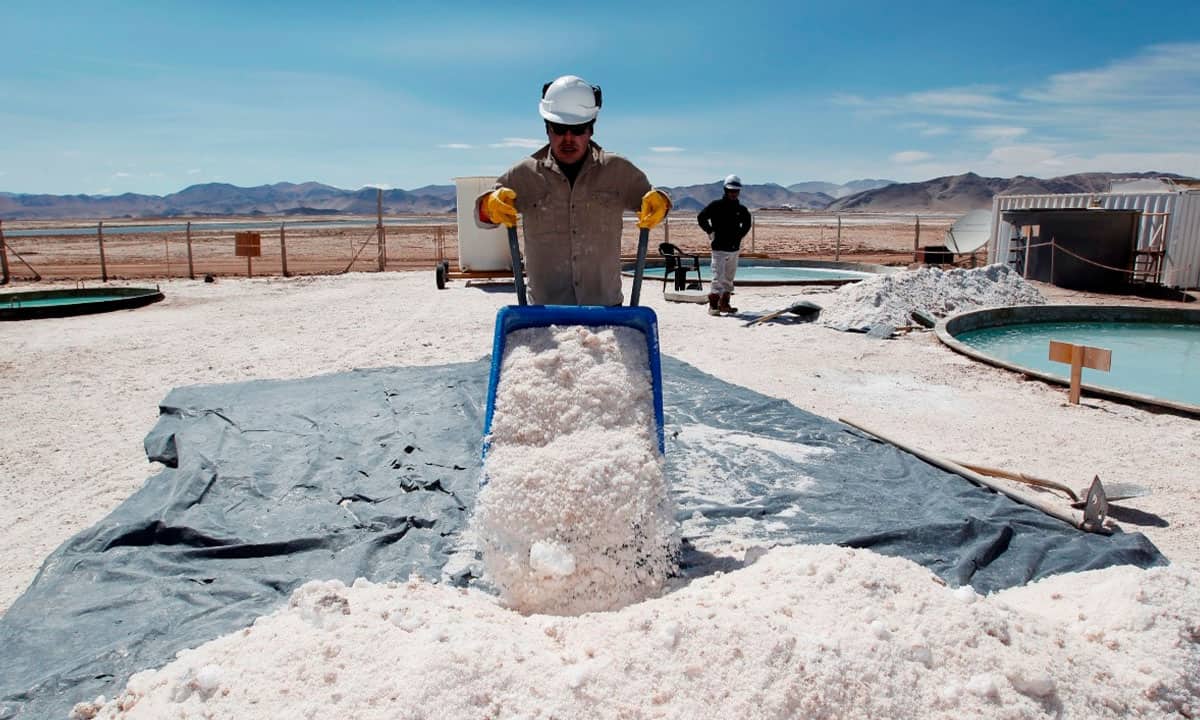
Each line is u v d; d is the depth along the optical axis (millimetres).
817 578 2816
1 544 4301
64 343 10211
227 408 6211
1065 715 2275
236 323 11820
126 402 7234
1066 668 2426
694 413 6180
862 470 5070
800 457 5293
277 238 43688
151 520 4090
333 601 2732
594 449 3277
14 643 3045
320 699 2248
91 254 32406
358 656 2430
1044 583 3365
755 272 20812
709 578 3123
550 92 3791
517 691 2303
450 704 2221
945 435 6086
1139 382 8516
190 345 9977
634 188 4047
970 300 12141
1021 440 5941
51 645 3039
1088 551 3891
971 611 2607
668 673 2357
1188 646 2559
